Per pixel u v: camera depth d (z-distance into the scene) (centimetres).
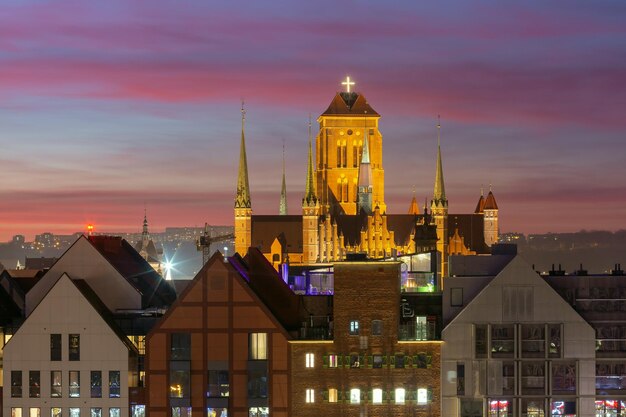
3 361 16212
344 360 15962
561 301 16000
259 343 16025
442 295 16812
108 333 16138
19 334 16200
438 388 15950
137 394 16112
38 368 16175
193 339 16038
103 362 16125
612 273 17388
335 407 15950
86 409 16112
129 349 16250
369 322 16025
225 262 16088
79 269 17525
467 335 15988
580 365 16000
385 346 15988
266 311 16025
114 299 17488
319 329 16325
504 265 16612
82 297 16200
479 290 16288
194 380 16012
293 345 15962
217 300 16050
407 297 17000
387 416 15950
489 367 15962
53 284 17188
